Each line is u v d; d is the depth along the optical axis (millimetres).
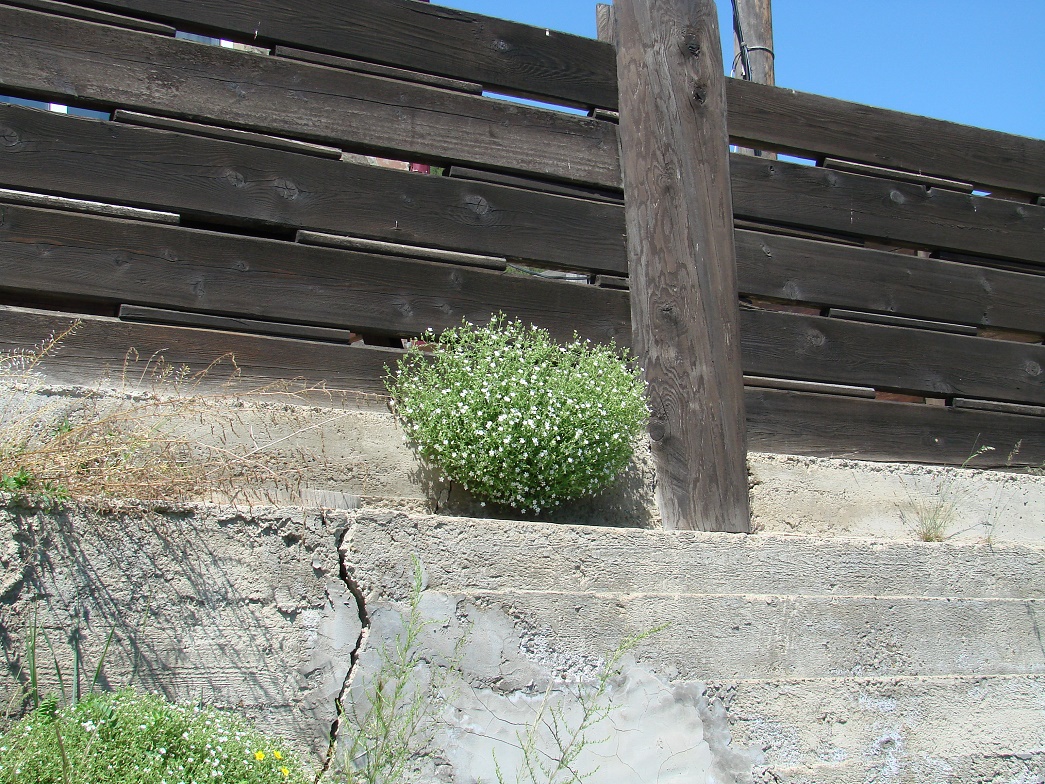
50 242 3756
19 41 3795
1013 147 5688
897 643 3951
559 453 3871
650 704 3463
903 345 5195
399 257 4324
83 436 3301
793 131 5203
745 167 5035
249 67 4164
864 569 4086
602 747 3348
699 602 3660
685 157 4797
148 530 2979
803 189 5145
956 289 5371
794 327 4977
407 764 3064
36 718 2566
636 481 4371
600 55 4855
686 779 3414
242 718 2924
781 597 3803
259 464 3605
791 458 4805
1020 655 4152
